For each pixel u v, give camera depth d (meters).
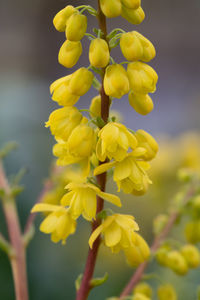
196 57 1.58
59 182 0.29
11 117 0.48
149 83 0.23
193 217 0.29
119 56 1.40
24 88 0.57
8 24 1.40
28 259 0.39
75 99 0.23
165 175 0.39
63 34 1.30
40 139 0.46
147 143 0.24
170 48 1.59
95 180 0.24
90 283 0.24
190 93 1.37
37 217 0.40
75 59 0.23
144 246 0.24
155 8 1.59
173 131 0.80
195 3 1.58
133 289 0.28
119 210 0.45
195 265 0.28
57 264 0.40
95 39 0.23
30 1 1.32
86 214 0.24
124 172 0.23
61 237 0.24
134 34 0.23
